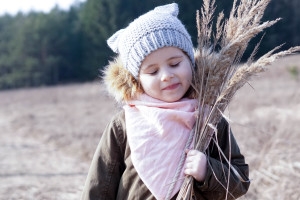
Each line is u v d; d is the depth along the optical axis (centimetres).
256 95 1533
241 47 284
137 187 271
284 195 510
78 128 1270
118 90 286
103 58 4822
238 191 273
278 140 685
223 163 277
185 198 261
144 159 267
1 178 768
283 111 1115
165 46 270
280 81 2127
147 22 274
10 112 2106
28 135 1278
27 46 5294
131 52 276
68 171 794
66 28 5297
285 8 3158
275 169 596
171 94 273
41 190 673
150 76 274
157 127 268
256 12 279
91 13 4838
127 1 4512
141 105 278
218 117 272
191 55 280
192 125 274
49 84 5212
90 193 282
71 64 5238
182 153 268
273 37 2734
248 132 864
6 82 5278
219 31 287
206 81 278
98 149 288
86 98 2519
